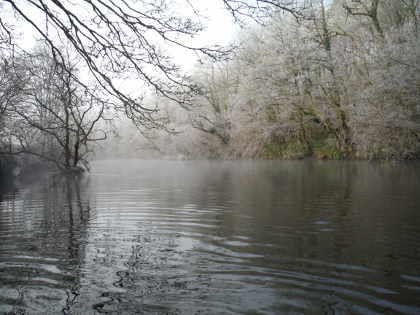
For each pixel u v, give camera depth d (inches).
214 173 793.6
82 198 449.7
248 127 1306.6
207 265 187.0
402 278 166.1
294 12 285.6
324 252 204.8
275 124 1220.5
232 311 138.3
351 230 251.1
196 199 410.6
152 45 293.9
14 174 844.6
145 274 176.1
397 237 231.1
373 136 885.8
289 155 1247.5
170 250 215.0
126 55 290.4
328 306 140.9
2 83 540.1
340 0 1042.7
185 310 139.5
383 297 147.8
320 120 1157.7
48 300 149.6
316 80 1072.8
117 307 142.7
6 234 261.9
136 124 324.8
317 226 264.8
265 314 135.7
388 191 418.9
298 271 176.6
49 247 225.5
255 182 570.9
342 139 1094.4
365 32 969.5
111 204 392.5
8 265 191.2
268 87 1152.8
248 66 1247.5
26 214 344.8
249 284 162.9
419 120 853.8
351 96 979.9
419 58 812.0
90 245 229.1
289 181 565.6
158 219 305.9
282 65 1103.6
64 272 180.5
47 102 679.1
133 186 577.0
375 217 288.2
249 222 284.2
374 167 761.6
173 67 301.6
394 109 845.2
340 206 337.7
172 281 167.3
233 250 212.5
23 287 162.4
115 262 194.7
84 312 139.4
